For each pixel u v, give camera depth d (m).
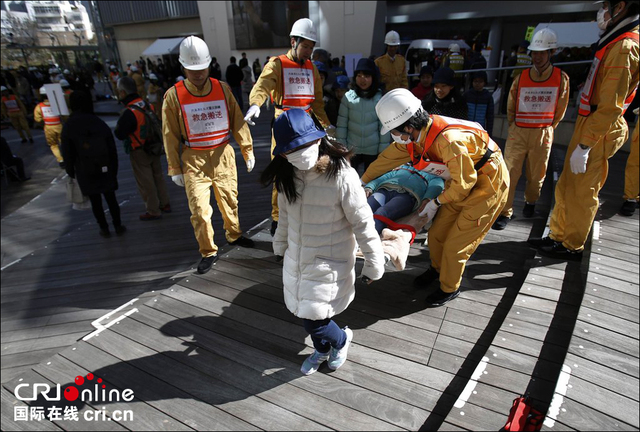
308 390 2.16
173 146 3.26
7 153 8.83
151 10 24.92
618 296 2.59
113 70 22.83
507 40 15.76
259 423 2.00
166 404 2.14
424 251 3.51
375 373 2.24
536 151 3.76
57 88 8.13
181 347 2.54
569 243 3.09
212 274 3.36
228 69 11.83
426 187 2.85
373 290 2.96
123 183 7.42
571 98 7.67
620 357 2.10
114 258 4.43
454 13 15.87
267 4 17.00
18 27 46.94
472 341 2.44
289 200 1.83
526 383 2.05
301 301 1.94
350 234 1.93
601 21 2.72
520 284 2.98
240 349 2.50
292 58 3.42
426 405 2.04
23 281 4.06
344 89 4.48
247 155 3.58
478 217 2.44
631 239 3.33
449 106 3.59
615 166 5.51
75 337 3.22
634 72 2.59
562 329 2.39
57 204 7.16
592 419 1.78
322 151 1.78
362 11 14.73
